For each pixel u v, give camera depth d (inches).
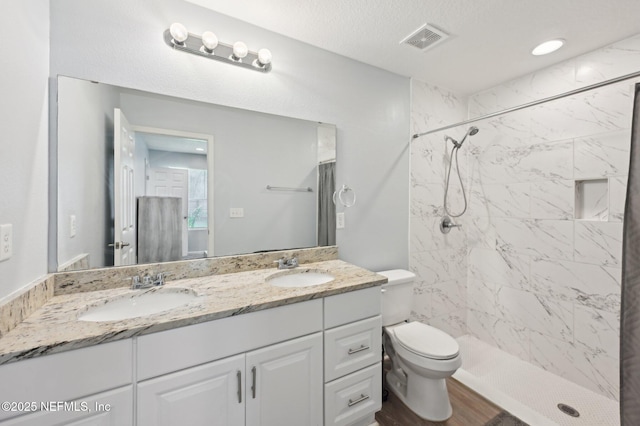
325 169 74.2
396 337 67.6
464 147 100.3
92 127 49.5
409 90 88.2
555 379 76.2
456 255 98.9
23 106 38.5
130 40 52.1
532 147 83.0
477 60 77.4
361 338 55.9
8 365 29.4
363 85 79.6
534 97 83.0
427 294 92.3
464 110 100.9
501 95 91.7
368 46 71.4
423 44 70.3
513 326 87.9
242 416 42.9
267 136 66.5
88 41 48.9
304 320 48.6
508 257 89.4
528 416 63.3
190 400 38.7
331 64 74.4
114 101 51.3
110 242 51.3
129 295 47.7
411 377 67.5
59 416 31.4
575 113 73.8
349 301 54.3
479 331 97.9
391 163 85.2
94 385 33.2
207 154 60.1
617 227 66.3
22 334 32.9
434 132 87.1
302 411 48.8
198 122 58.9
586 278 71.7
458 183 98.8
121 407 34.6
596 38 66.3
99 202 50.3
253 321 43.5
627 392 27.5
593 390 70.4
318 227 73.7
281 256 68.2
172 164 56.8
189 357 38.6
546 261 79.7
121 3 51.3
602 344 68.8
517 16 59.4
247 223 64.9
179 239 57.6
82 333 33.2
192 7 56.9
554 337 78.2
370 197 81.7
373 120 81.7
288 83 68.5
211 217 60.9
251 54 63.0
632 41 65.0
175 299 50.9
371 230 82.2
